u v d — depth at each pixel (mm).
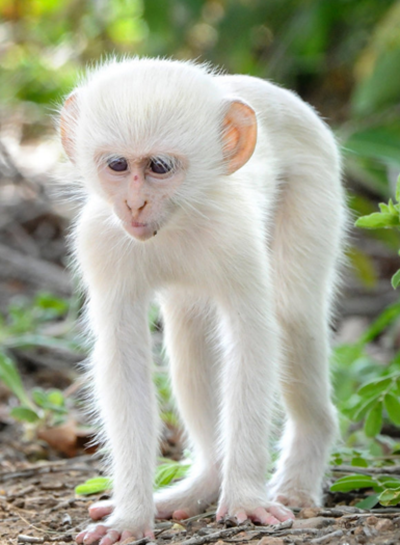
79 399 14328
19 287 20625
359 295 20594
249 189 9648
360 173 19344
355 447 12984
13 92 27219
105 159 8688
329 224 10688
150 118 8547
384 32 22188
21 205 22781
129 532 8953
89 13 26672
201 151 8914
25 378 16359
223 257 9305
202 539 8508
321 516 9211
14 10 26734
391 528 8352
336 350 15023
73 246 10250
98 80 9039
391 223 9375
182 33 23891
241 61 24203
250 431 9203
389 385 10711
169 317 10641
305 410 10539
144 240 8805
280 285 10594
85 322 11203
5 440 13523
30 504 10594
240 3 23859
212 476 10289
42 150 25953
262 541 8164
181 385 10609
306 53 24906
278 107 10578
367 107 21359
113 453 9430
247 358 9312
